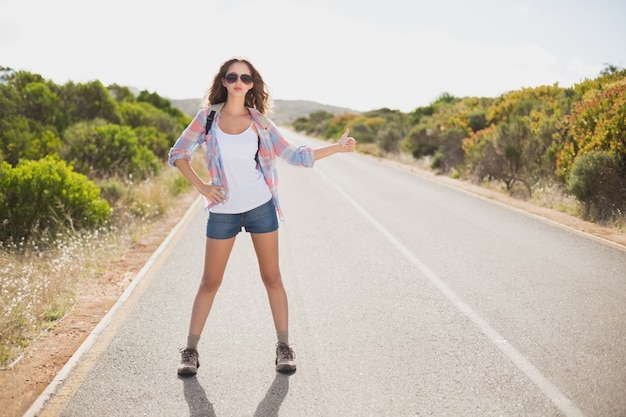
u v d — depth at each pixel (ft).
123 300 19.48
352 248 26.86
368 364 13.82
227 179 12.95
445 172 64.85
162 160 63.93
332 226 32.58
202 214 38.83
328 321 17.04
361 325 16.61
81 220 29.91
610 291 19.26
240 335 15.96
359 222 33.73
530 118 53.47
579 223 32.48
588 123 39.29
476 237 28.94
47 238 26.55
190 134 13.08
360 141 128.47
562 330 15.65
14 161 41.39
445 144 67.62
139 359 14.39
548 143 46.93
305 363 13.99
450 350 14.49
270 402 12.00
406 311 17.74
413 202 42.09
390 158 91.04
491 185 50.83
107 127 51.19
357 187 52.06
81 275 22.30
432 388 12.41
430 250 26.12
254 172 13.14
